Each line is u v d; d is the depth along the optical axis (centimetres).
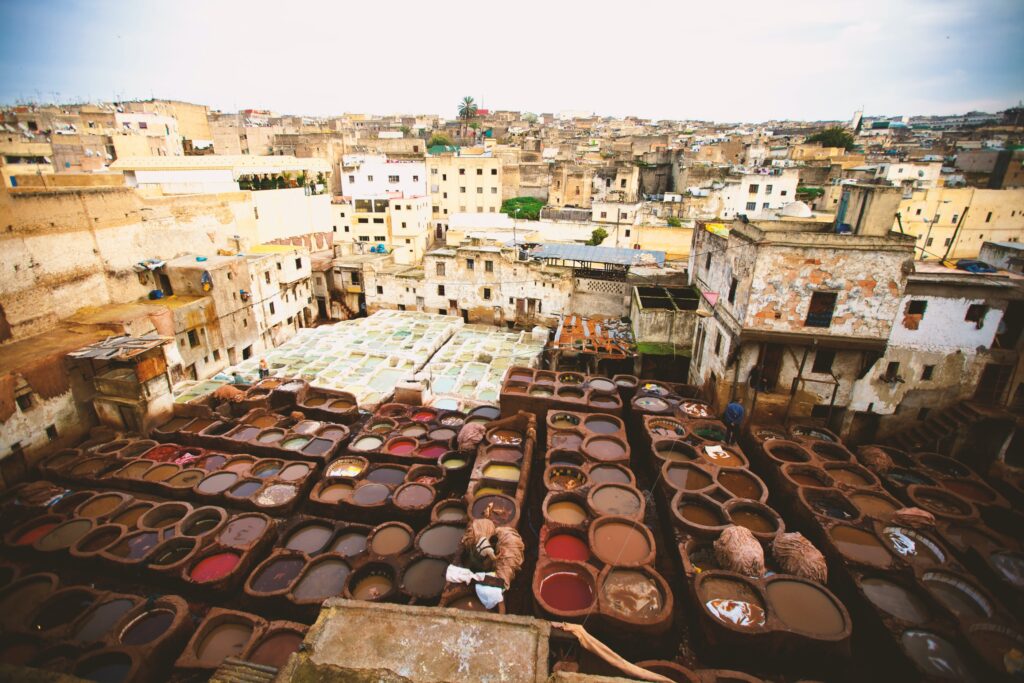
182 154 6225
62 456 1936
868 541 1410
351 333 3300
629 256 3531
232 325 2911
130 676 1092
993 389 1859
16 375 1838
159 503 1669
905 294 1784
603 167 6712
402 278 3775
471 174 5816
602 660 856
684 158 6278
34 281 2172
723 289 2066
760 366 1897
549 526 1357
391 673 643
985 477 1870
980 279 1752
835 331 1745
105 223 2525
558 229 4703
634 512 1430
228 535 1555
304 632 1169
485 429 1886
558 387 2119
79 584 1446
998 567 1323
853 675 1129
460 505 1611
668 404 2053
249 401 2298
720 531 1374
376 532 1526
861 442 1998
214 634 1208
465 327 3500
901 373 1875
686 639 1212
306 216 4484
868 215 1734
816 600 1199
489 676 641
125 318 2311
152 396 2114
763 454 1788
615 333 2927
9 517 1641
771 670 1132
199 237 3188
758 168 5581
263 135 7888
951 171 5784
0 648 1207
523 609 1244
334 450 2003
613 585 1187
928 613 1202
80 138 4816
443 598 1141
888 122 13600
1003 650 1083
